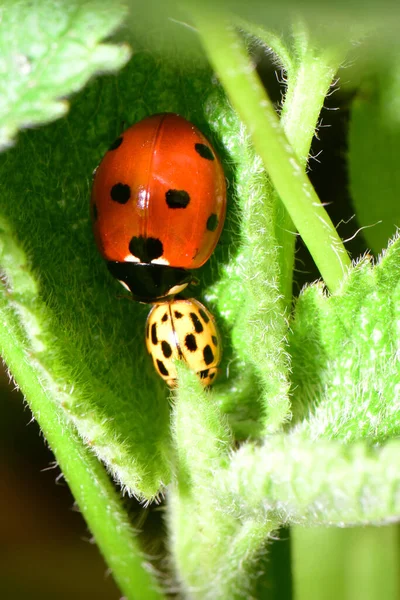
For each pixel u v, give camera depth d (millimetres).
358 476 68
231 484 72
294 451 70
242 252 78
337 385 76
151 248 77
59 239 77
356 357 76
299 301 76
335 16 68
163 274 78
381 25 70
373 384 76
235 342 79
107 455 75
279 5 68
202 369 77
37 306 73
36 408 77
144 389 78
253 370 78
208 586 77
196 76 77
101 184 77
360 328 76
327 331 76
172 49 76
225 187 77
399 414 75
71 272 77
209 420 74
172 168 76
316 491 69
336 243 75
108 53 71
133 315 79
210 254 78
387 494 68
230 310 79
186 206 76
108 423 75
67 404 74
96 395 75
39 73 71
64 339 75
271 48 75
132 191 76
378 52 79
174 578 79
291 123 76
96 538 78
